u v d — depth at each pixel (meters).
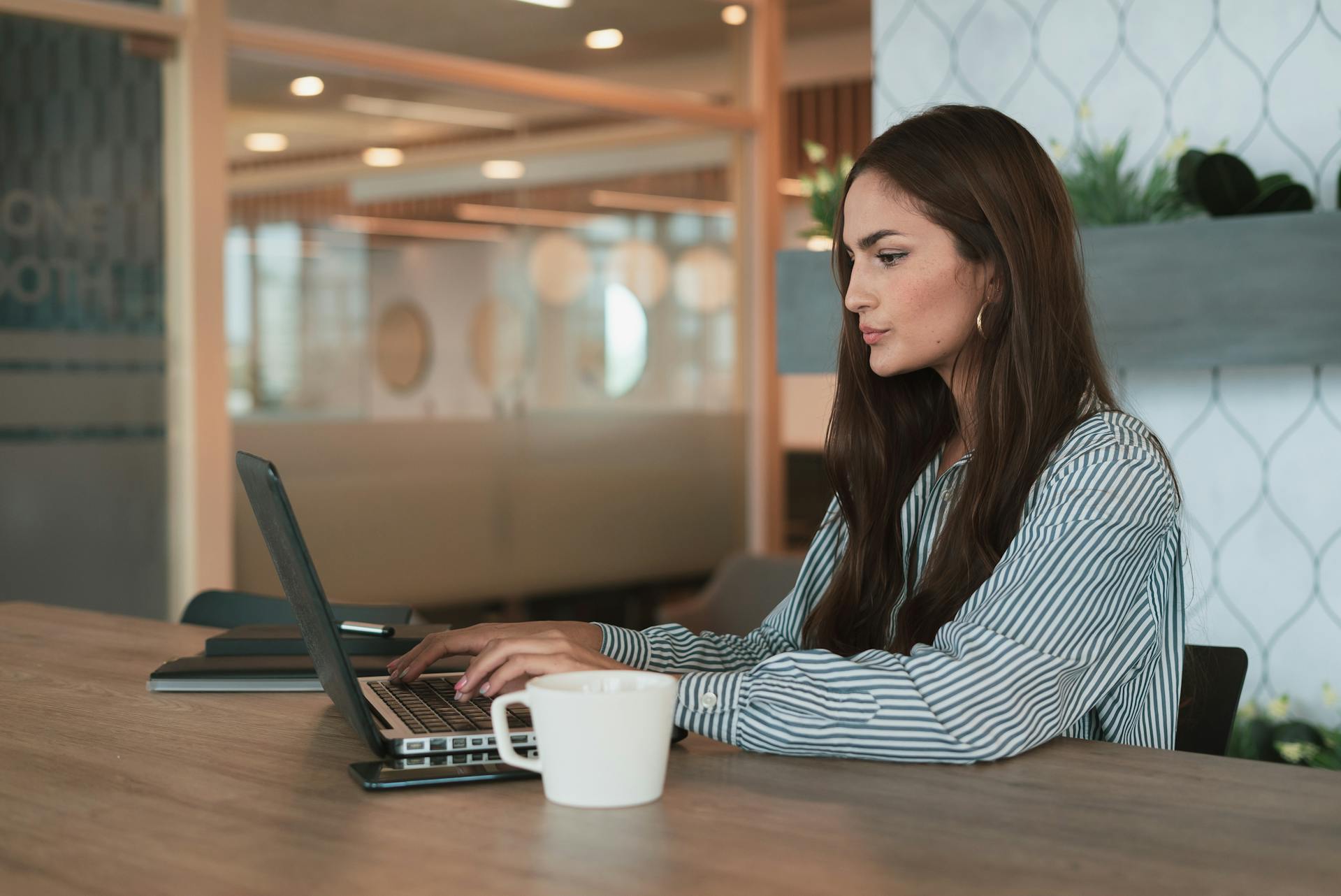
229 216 3.90
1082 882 0.71
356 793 0.89
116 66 3.68
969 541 1.21
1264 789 0.89
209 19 3.81
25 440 3.57
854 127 6.78
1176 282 2.08
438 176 4.41
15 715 1.17
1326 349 1.96
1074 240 1.23
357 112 4.19
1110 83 2.44
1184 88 2.36
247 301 3.94
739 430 5.38
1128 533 1.09
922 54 2.68
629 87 4.94
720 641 1.35
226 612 1.96
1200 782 0.91
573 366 4.84
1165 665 1.21
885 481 1.35
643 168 5.02
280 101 4.01
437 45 4.38
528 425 4.71
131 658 1.48
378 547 4.31
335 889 0.70
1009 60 2.56
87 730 1.11
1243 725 2.23
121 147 3.70
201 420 3.84
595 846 0.77
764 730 1.00
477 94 4.50
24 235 3.55
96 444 3.69
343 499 4.21
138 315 3.75
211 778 0.94
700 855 0.75
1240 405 2.31
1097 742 1.05
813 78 6.81
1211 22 2.32
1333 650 2.22
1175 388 2.39
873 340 1.24
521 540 4.71
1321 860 0.74
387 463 4.32
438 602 4.48
